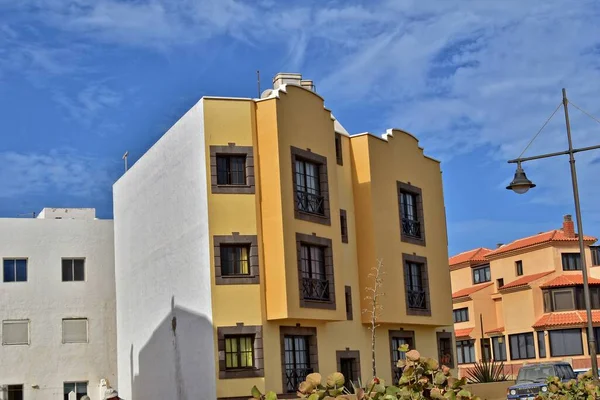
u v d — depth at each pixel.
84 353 42.28
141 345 37.62
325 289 33.84
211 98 33.06
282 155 32.91
